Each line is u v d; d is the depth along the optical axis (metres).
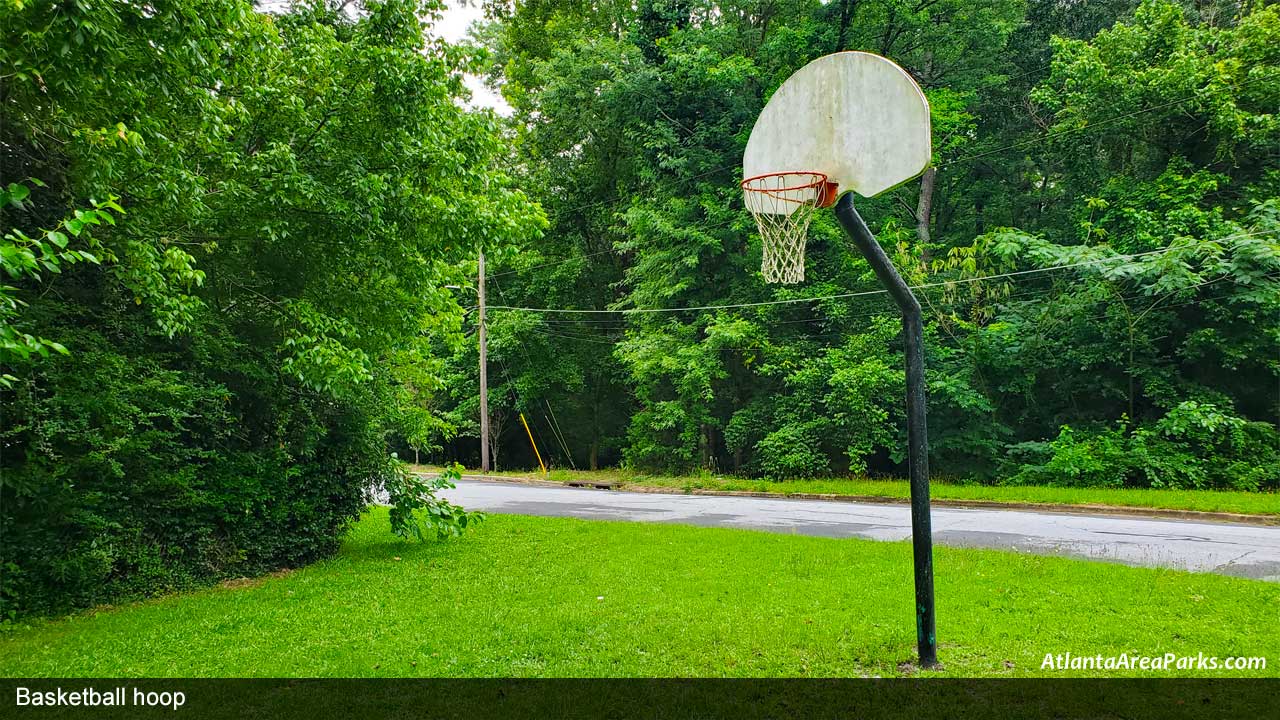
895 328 17.42
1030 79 20.92
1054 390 17.14
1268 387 14.95
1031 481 15.35
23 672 4.25
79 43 4.43
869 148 4.51
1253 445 13.99
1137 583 6.07
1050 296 16.80
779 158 5.04
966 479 16.55
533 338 23.69
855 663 4.30
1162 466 13.95
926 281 17.34
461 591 6.30
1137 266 14.20
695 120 20.16
